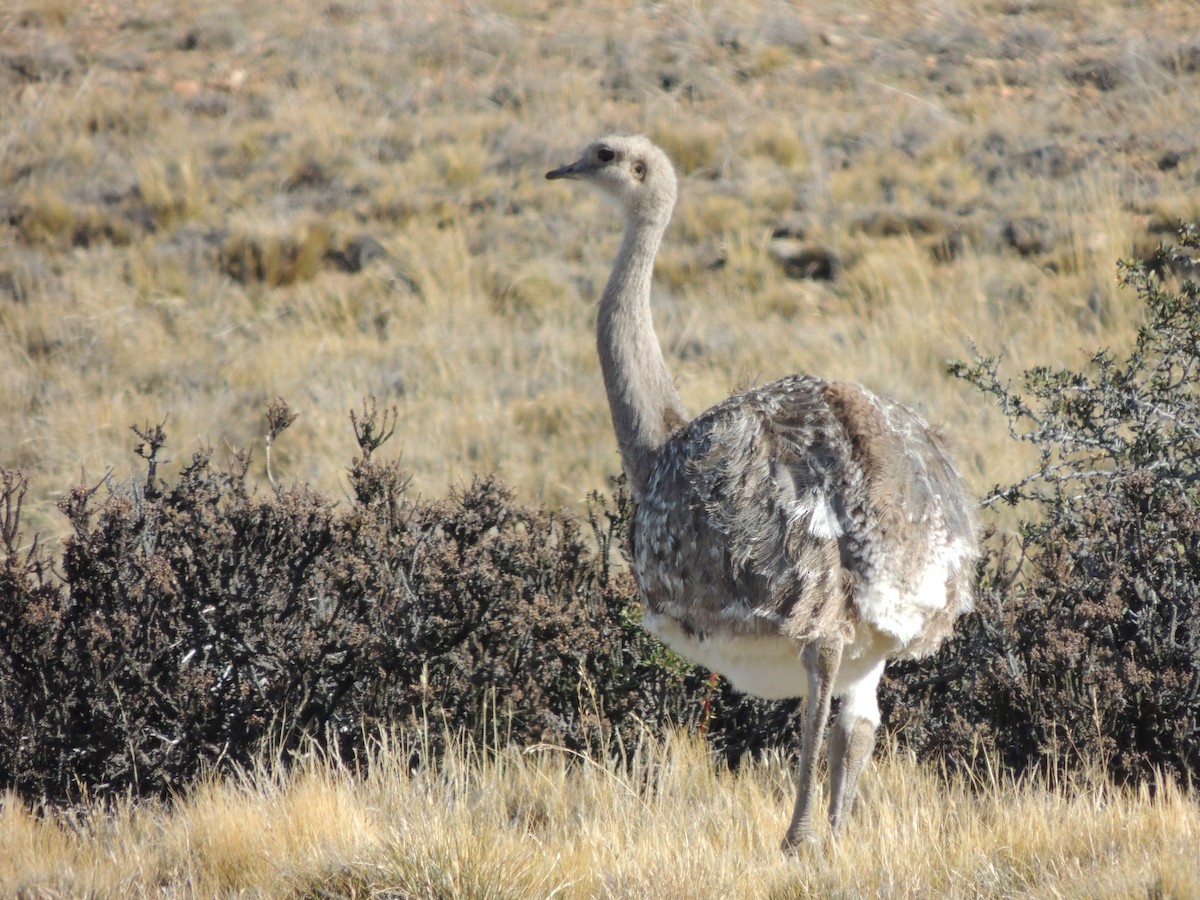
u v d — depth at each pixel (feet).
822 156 190.70
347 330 144.77
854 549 53.47
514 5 252.21
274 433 80.43
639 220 65.98
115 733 64.95
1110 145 182.80
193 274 156.46
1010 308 141.69
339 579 67.77
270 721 66.69
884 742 67.26
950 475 57.98
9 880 52.80
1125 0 251.39
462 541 71.67
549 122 200.23
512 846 51.88
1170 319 80.79
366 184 181.88
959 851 51.88
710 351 137.59
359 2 251.39
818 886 48.60
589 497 77.25
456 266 155.84
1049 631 65.41
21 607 65.51
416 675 68.23
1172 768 62.13
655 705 70.33
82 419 118.42
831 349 135.44
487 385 130.82
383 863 49.96
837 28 240.73
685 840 52.70
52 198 168.35
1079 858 50.24
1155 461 75.92
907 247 157.58
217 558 67.92
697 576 55.83
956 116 203.31
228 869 53.21
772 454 54.95
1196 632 64.75
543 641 68.80
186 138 195.11
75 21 241.14
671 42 233.14
